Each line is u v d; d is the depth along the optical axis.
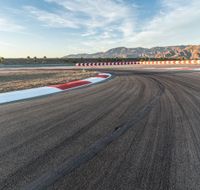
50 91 12.45
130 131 5.13
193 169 3.32
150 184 2.93
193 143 4.35
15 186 2.93
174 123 5.68
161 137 4.70
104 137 4.77
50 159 3.73
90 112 7.05
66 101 9.16
